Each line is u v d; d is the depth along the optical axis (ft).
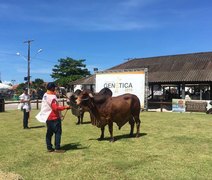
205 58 112.06
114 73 92.94
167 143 35.81
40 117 31.55
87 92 36.70
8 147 34.73
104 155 30.37
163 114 73.46
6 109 97.30
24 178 23.84
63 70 245.04
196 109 79.82
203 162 27.55
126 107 37.99
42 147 34.50
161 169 25.57
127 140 37.93
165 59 123.65
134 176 23.98
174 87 148.87
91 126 51.67
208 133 42.93
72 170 25.72
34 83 216.13
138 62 131.34
